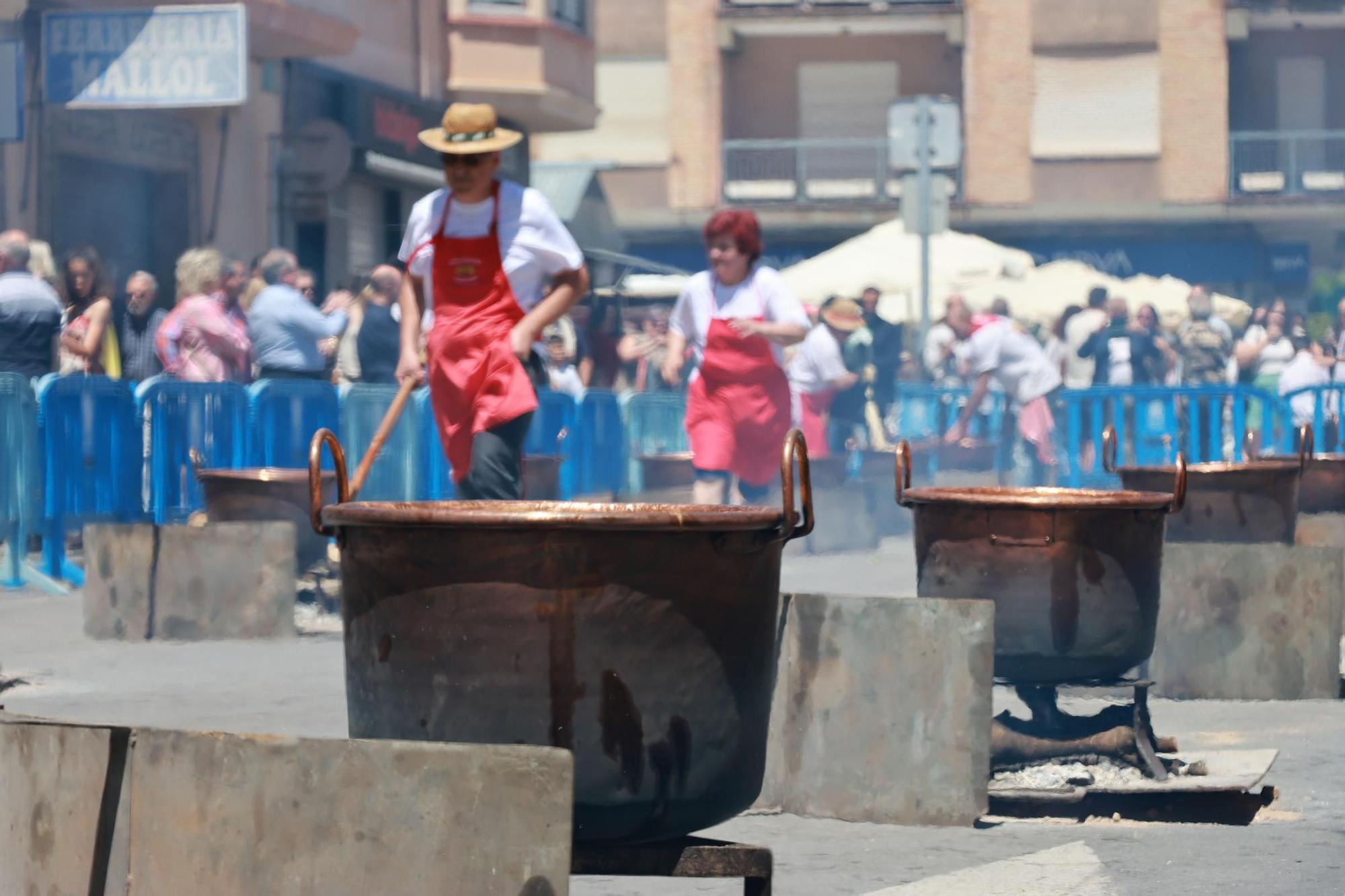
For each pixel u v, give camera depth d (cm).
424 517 784
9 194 3919
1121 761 1323
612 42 10119
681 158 10112
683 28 10088
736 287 2438
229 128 4756
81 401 2583
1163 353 5041
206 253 3064
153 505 2655
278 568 2106
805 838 1184
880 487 3734
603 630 779
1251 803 1245
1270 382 5403
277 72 4991
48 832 782
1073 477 3984
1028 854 1134
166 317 3189
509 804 725
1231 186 9956
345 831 736
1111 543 1275
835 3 10012
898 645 1231
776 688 1262
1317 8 9788
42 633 2166
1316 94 9962
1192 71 9881
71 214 4166
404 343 1759
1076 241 9994
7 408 2514
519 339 1667
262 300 2978
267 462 2745
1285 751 1481
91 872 769
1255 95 9981
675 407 4191
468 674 784
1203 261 9944
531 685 779
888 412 4738
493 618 780
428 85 6109
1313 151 9962
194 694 1702
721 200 10112
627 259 6456
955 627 1223
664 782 788
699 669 793
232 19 3606
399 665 798
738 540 798
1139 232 9950
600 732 780
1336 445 4081
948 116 4275
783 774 1259
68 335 2938
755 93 10231
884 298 6669
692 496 3297
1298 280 9919
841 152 10231
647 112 10138
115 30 3666
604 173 10138
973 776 1221
